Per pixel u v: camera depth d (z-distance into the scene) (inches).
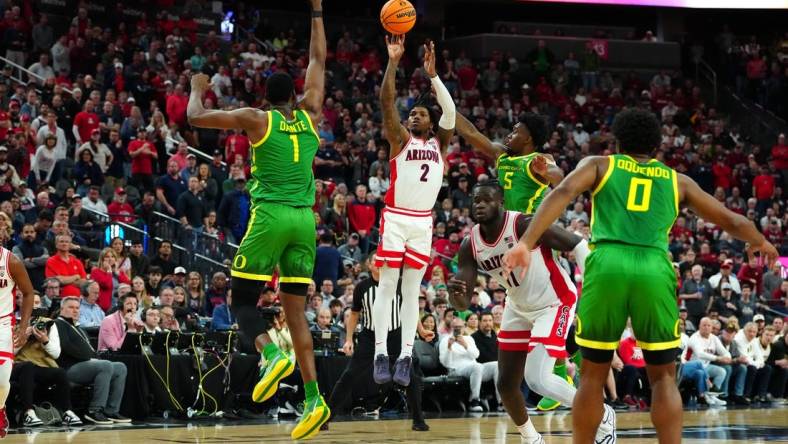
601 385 193.2
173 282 500.4
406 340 284.0
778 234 849.5
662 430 191.0
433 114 290.5
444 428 397.7
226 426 404.2
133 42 855.1
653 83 1139.9
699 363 620.1
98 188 594.2
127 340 434.6
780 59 1201.4
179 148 636.7
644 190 190.7
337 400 367.6
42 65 769.6
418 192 281.3
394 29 274.7
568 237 246.2
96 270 481.4
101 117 694.5
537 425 413.4
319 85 251.9
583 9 1259.8
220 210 601.6
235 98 835.4
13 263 315.9
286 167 238.1
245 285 237.6
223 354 454.9
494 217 247.6
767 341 659.4
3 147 569.6
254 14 1051.9
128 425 407.8
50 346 407.2
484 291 602.9
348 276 577.9
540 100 1051.9
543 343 246.8
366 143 812.6
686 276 706.8
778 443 326.3
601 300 188.9
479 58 1152.2
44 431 373.1
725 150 1029.2
